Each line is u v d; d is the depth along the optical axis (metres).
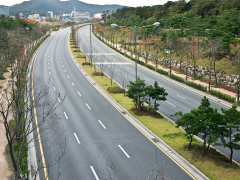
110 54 77.31
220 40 48.38
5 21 85.12
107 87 41.09
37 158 18.61
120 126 25.41
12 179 15.57
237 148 16.69
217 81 44.69
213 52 44.22
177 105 32.78
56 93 37.47
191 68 52.88
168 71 54.66
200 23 63.69
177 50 62.62
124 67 58.69
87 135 23.09
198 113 19.11
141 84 29.67
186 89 41.28
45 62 63.16
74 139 22.19
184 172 16.77
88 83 44.28
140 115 28.31
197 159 18.14
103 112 29.72
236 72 43.47
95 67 57.72
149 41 70.50
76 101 33.88
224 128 17.98
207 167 17.05
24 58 40.41
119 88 39.53
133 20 112.00
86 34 132.75
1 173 16.17
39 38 106.25
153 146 20.86
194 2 110.88
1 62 40.78
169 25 83.44
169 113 29.72
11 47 42.97
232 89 39.69
